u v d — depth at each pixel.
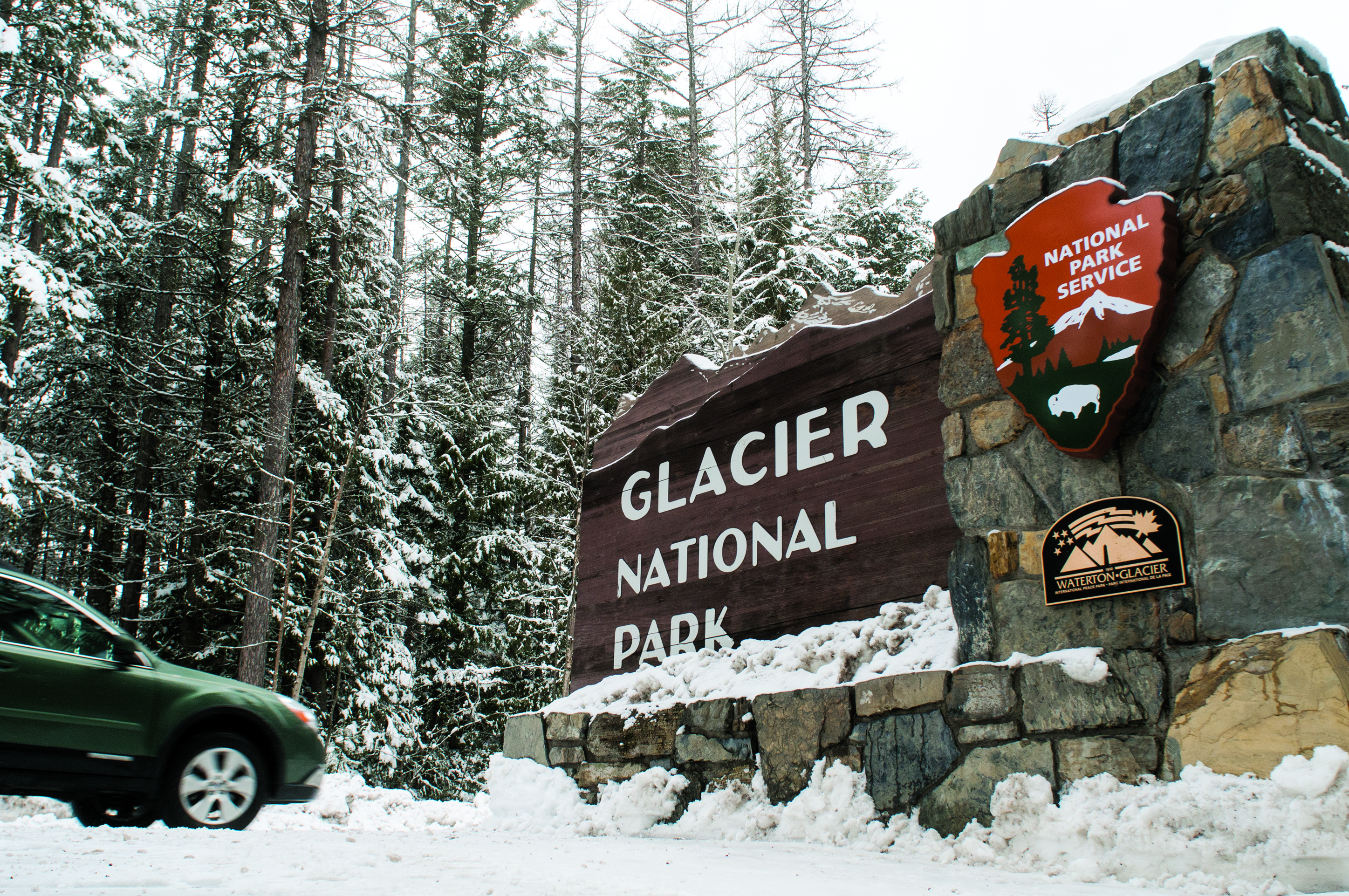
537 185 33.03
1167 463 4.93
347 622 22.05
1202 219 4.99
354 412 24.33
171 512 24.27
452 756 24.77
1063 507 5.36
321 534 22.81
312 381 21.81
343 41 19.61
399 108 19.20
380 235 22.78
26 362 23.45
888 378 7.26
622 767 7.69
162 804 6.11
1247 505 4.58
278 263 22.47
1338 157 5.03
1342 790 3.86
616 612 9.29
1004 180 6.07
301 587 22.14
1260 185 4.78
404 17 19.70
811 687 6.35
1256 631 4.42
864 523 7.17
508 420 30.28
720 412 8.75
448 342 31.94
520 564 25.84
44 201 16.88
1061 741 4.93
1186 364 4.94
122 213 22.77
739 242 20.00
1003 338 5.68
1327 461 4.36
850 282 22.72
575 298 29.23
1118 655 4.86
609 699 8.45
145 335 24.14
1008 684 5.21
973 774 5.27
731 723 6.85
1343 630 4.13
